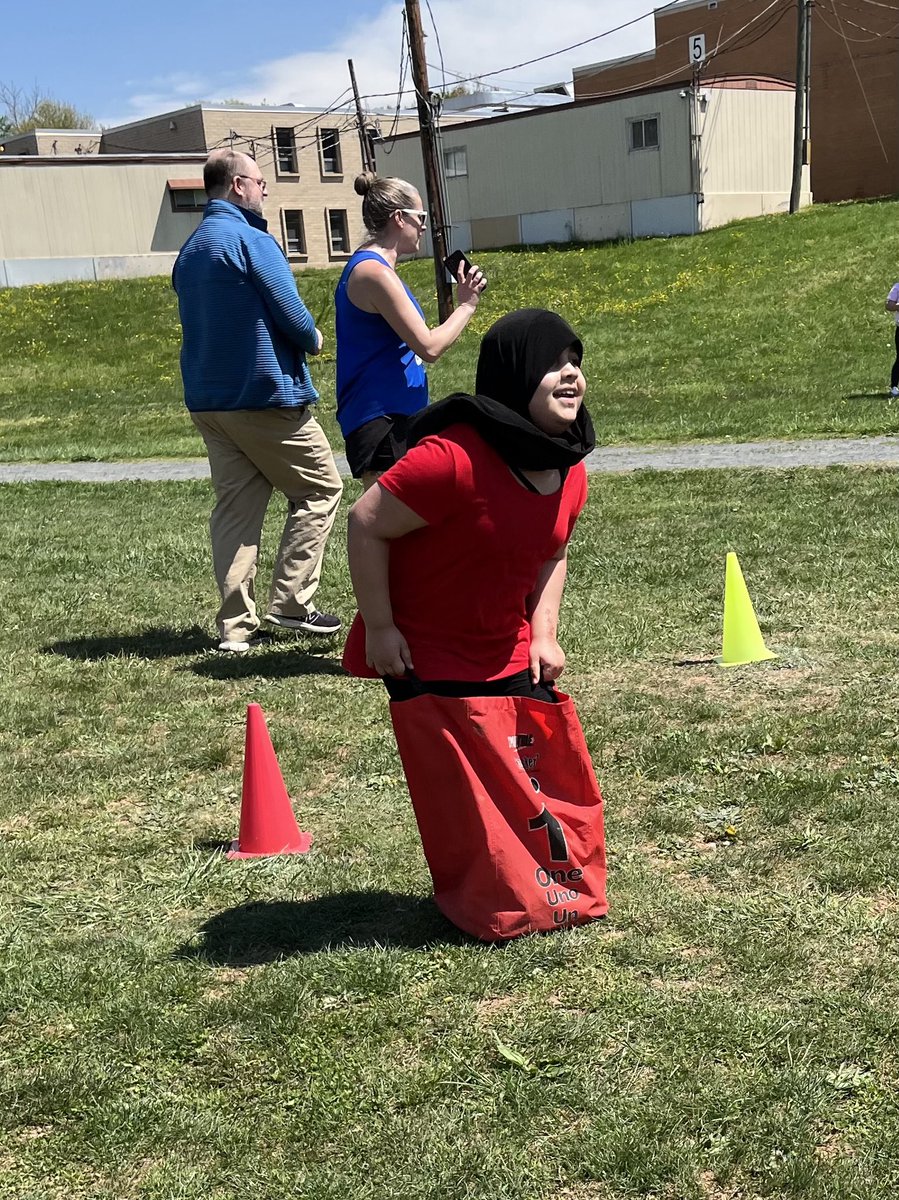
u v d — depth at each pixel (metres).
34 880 3.94
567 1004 3.03
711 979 3.11
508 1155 2.50
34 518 11.70
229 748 5.06
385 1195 2.40
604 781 4.46
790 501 9.70
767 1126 2.53
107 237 45.09
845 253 28.91
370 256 5.21
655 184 36.72
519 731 3.35
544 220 39.47
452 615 3.29
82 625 7.28
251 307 6.11
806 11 35.78
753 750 4.66
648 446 14.69
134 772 4.86
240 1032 2.98
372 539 3.17
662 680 5.61
